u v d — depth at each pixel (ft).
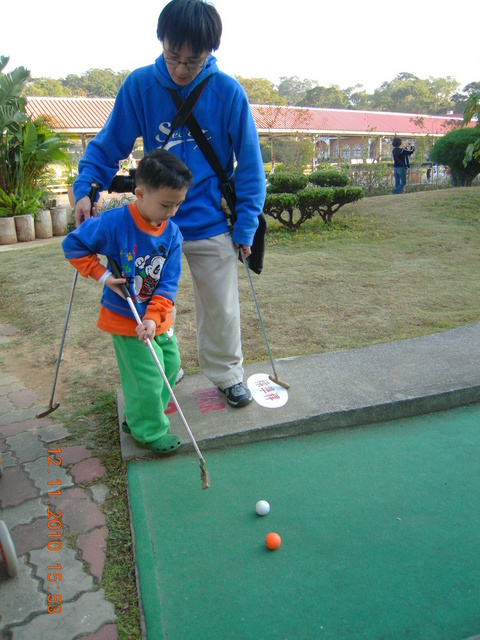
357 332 13.53
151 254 7.82
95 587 6.31
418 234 24.38
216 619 5.81
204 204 8.73
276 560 6.57
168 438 8.55
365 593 6.07
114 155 8.82
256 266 9.68
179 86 8.22
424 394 9.75
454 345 12.04
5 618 5.89
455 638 5.51
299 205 25.91
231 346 9.47
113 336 8.22
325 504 7.50
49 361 12.72
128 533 7.13
